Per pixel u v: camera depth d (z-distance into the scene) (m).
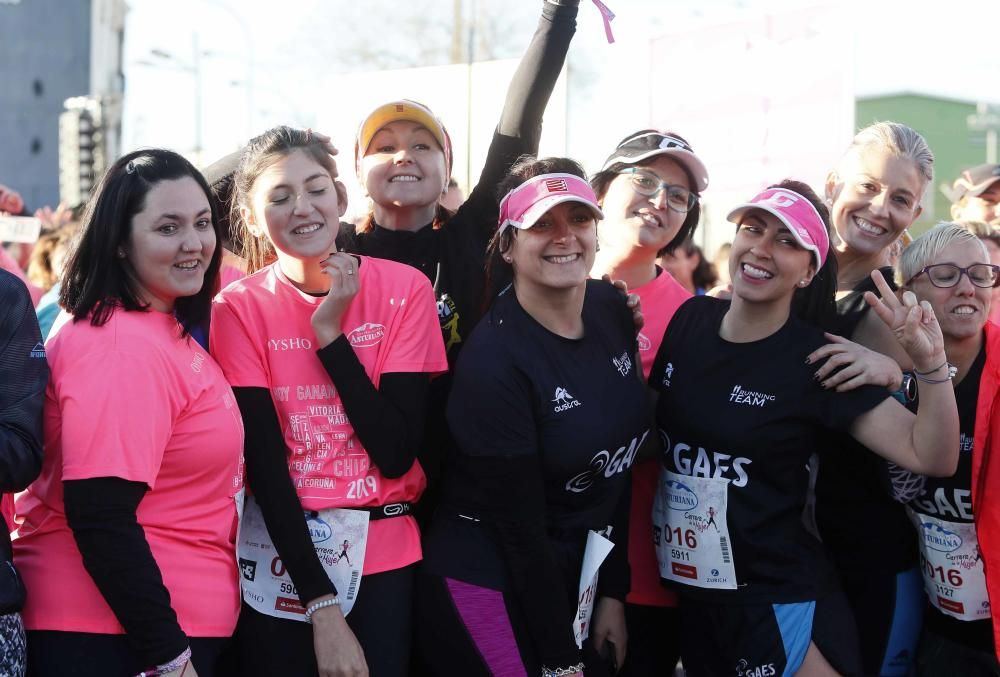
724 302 3.24
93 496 2.48
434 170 3.52
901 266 3.23
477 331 2.98
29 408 2.49
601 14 3.34
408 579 3.01
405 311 3.02
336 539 2.89
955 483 3.13
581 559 3.02
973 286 3.05
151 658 2.50
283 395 2.92
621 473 3.06
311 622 2.84
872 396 2.89
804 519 3.08
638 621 3.48
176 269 2.69
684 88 7.69
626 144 3.66
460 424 2.89
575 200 2.84
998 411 3.07
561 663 2.84
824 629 2.98
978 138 23.34
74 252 2.67
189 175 2.72
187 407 2.67
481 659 2.87
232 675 3.08
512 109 3.49
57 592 2.58
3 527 2.55
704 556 3.07
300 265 2.96
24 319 2.53
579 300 3.01
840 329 3.35
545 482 2.95
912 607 3.29
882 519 3.25
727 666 3.06
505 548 2.87
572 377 2.93
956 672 3.22
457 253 3.51
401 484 2.99
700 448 3.08
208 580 2.71
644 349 3.61
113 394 2.52
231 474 2.77
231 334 2.93
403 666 2.96
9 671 2.44
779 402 2.96
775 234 2.96
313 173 2.91
